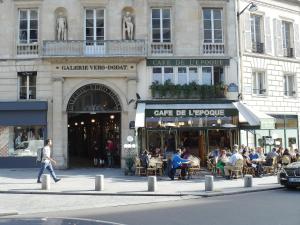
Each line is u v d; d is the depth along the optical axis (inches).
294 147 1152.2
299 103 1189.7
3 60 1030.4
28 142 1023.6
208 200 565.9
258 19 1140.5
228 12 1075.9
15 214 469.7
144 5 1052.5
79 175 887.7
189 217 428.5
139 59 1028.5
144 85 1037.2
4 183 733.3
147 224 390.6
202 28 1064.2
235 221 400.8
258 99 1099.9
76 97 1037.8
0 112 1011.3
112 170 999.6
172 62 1045.8
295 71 1189.7
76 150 1434.5
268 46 1140.5
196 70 1059.3
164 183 748.6
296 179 657.6
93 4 1044.5
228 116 1004.6
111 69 1032.2
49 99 1024.9
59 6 1042.1
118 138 1109.1
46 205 532.1
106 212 477.1
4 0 1042.7
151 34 1056.8
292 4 1195.3
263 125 959.6
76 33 1035.9
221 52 1068.5
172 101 1026.7
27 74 1033.5
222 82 1057.5
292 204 508.7
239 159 822.5
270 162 909.8
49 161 745.0
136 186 700.7
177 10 1060.5
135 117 955.3
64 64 1024.9
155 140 1032.8
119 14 1049.5
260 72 1128.2
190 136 1047.6
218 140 1051.9
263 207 488.1
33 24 1047.6
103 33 1048.8
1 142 1018.7
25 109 1007.6
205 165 1040.2
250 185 686.5
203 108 1004.6
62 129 1018.7
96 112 1042.1
